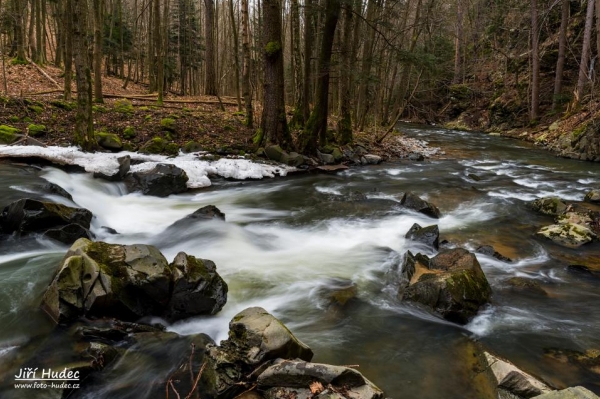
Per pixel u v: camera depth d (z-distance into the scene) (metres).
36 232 6.24
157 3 18.39
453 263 6.02
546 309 5.55
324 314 5.27
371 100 27.19
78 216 6.92
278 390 3.46
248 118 16.70
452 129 33.62
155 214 8.91
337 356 4.41
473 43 39.44
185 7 32.84
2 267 5.39
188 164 11.91
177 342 4.26
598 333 4.99
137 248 4.93
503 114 31.05
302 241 7.95
